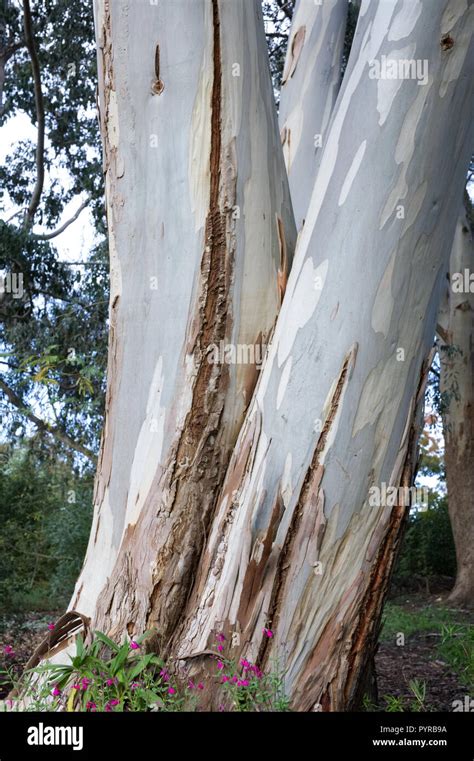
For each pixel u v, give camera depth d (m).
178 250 3.39
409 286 3.05
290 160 4.89
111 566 3.44
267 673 3.07
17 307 9.69
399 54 3.04
